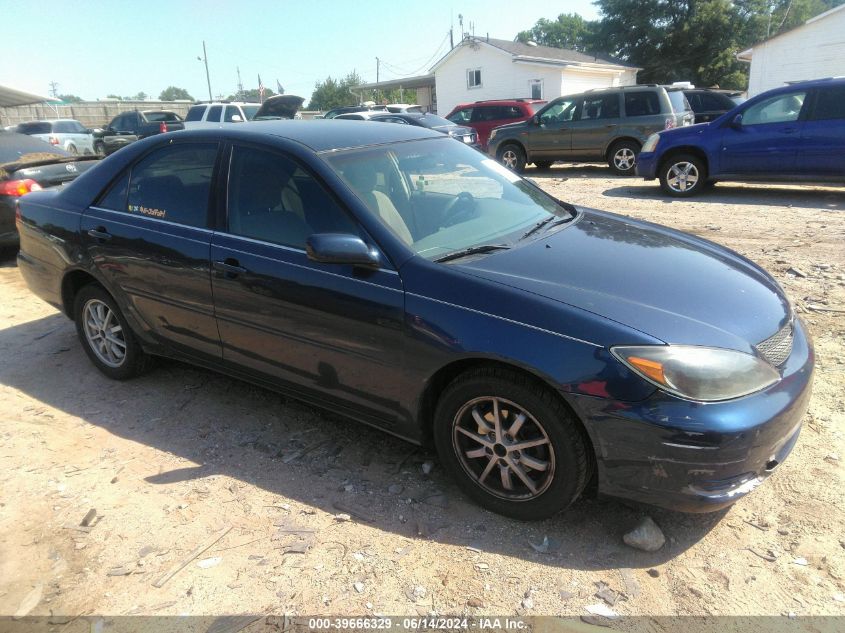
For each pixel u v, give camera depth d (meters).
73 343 5.11
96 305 4.31
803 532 2.68
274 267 3.20
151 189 3.88
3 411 3.98
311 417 3.79
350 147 3.44
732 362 2.41
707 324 2.55
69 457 3.44
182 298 3.66
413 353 2.80
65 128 23.31
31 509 3.00
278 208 3.30
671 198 10.43
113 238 3.92
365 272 2.92
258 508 2.95
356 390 3.09
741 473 2.41
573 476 2.57
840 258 6.31
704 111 16.97
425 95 39.16
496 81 30.61
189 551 2.69
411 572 2.53
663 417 2.34
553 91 28.86
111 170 4.12
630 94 13.48
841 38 25.30
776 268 6.07
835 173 9.19
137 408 3.97
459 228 3.27
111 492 3.11
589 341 2.45
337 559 2.61
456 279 2.75
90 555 2.69
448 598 2.39
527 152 15.05
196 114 19.39
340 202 3.10
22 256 4.64
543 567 2.54
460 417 2.82
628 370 2.38
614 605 2.34
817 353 4.23
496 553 2.62
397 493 3.03
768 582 2.43
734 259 3.37
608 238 3.36
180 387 4.25
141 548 2.72
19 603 2.45
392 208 3.16
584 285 2.73
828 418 3.48
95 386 4.32
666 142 10.41
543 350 2.48
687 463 2.35
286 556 2.64
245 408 3.93
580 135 14.13
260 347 3.40
